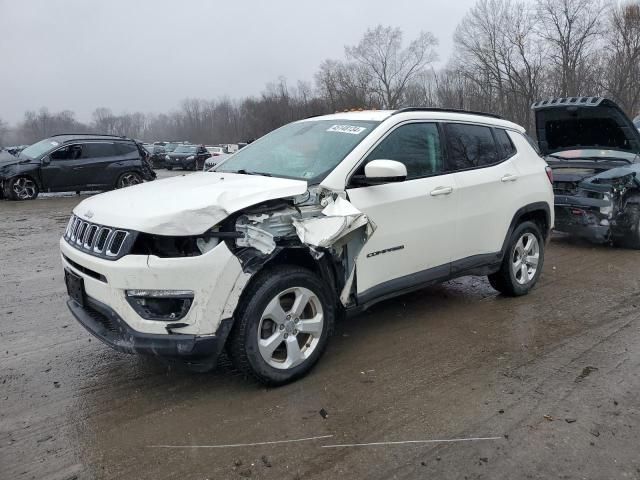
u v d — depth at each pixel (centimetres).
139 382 379
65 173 1565
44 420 330
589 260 747
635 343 441
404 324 489
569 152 884
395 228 419
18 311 534
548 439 305
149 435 312
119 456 293
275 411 337
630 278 650
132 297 319
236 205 333
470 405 343
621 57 4212
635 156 821
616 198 784
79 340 457
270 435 311
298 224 358
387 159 426
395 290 430
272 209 357
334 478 273
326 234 352
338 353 424
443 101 5853
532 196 557
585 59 4400
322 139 442
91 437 311
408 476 275
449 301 558
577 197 804
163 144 4625
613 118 790
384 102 6631
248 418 329
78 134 1662
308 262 382
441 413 333
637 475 274
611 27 4259
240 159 479
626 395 354
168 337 320
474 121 519
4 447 301
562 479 271
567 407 339
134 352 323
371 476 275
